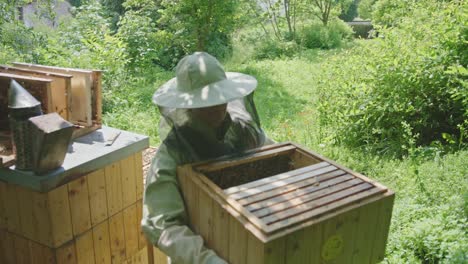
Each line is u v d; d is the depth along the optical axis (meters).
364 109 5.62
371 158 5.00
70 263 2.12
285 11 17.75
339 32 18.41
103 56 8.15
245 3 15.93
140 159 2.48
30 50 8.40
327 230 1.33
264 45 15.77
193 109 1.60
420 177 4.04
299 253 1.29
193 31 12.82
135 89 9.13
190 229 1.59
